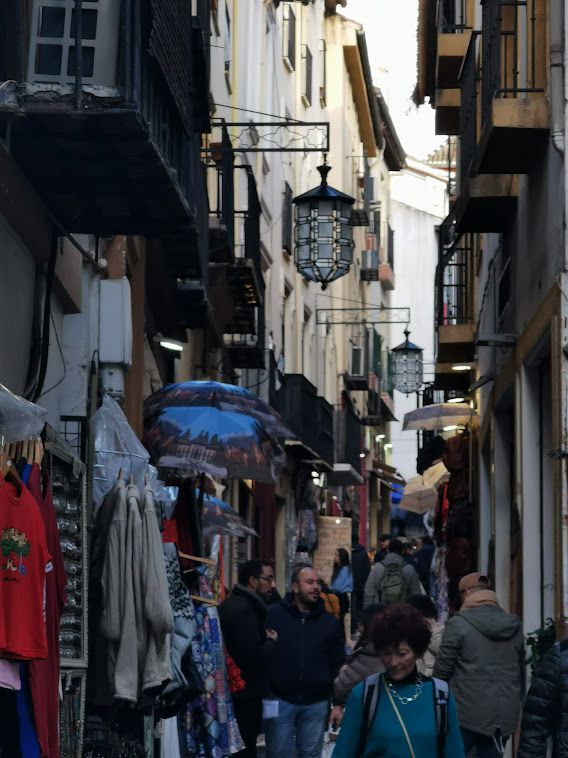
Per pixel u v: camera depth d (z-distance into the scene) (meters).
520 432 24.86
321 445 62.31
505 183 26.34
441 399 65.56
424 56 40.62
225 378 42.84
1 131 15.09
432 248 124.12
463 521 40.84
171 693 19.95
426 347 123.75
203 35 20.72
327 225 32.62
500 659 20.41
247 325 39.97
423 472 58.84
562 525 19.03
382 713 12.77
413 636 12.84
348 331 86.69
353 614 57.88
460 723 20.34
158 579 17.33
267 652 23.36
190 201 19.47
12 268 16.48
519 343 24.94
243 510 48.25
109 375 22.69
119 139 15.47
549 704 13.64
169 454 23.00
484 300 34.22
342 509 84.00
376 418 95.44
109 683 17.23
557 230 20.27
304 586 22.23
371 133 95.12
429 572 61.81
